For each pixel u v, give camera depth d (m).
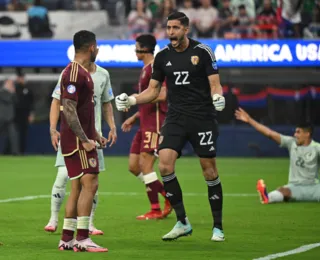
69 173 24.92
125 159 76.06
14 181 54.22
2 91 81.31
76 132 24.30
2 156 80.50
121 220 34.16
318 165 40.81
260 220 33.72
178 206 27.52
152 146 34.50
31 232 30.08
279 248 26.00
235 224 32.44
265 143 80.12
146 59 35.09
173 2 80.12
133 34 80.50
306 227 31.50
